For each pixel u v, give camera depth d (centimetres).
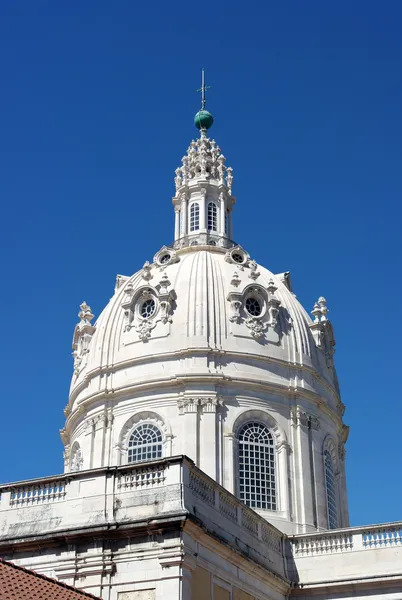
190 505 3656
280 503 5403
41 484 3850
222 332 5712
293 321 6031
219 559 3856
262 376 5644
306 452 5600
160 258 6316
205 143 7244
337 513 5847
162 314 5781
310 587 4634
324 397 5944
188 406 5453
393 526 4659
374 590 4569
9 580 3117
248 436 5509
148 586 3472
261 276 6244
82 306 6500
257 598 4222
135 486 3681
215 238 6700
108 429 5634
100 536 3609
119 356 5809
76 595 3266
